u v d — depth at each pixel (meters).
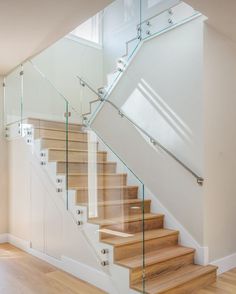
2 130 5.27
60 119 4.44
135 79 4.62
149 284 2.93
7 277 3.54
